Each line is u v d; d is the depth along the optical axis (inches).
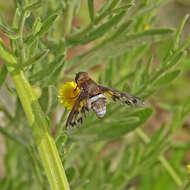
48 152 8.4
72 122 8.4
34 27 8.4
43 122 8.4
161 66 9.3
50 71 8.6
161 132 10.7
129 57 10.8
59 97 8.6
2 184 11.5
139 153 10.9
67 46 9.4
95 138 9.8
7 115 10.0
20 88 8.5
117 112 9.7
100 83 9.3
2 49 8.5
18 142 9.8
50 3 9.3
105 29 9.2
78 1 9.7
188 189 9.5
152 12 10.4
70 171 8.6
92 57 9.7
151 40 9.6
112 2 9.0
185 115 10.6
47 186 9.8
